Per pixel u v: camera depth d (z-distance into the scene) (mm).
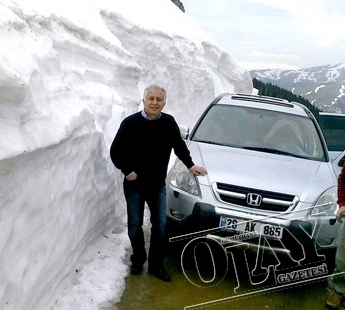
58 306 3016
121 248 4156
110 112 4848
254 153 4535
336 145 7273
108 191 4395
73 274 3477
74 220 3334
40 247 2678
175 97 11383
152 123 3527
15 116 2297
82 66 4992
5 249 2213
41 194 2607
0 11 3006
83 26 5398
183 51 12188
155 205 3729
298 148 4816
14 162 2176
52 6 5059
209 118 5199
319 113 8062
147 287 3584
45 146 2508
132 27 9633
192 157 4305
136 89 7008
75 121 3256
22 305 2455
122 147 3533
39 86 2873
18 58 2666
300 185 3918
